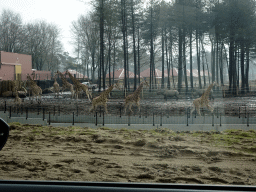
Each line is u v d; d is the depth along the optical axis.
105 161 1.70
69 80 17.47
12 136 3.68
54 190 0.57
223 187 0.64
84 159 1.90
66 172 1.55
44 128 4.91
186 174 1.04
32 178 1.47
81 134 4.25
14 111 5.38
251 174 1.01
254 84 20.91
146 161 1.23
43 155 2.27
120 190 0.59
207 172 1.01
